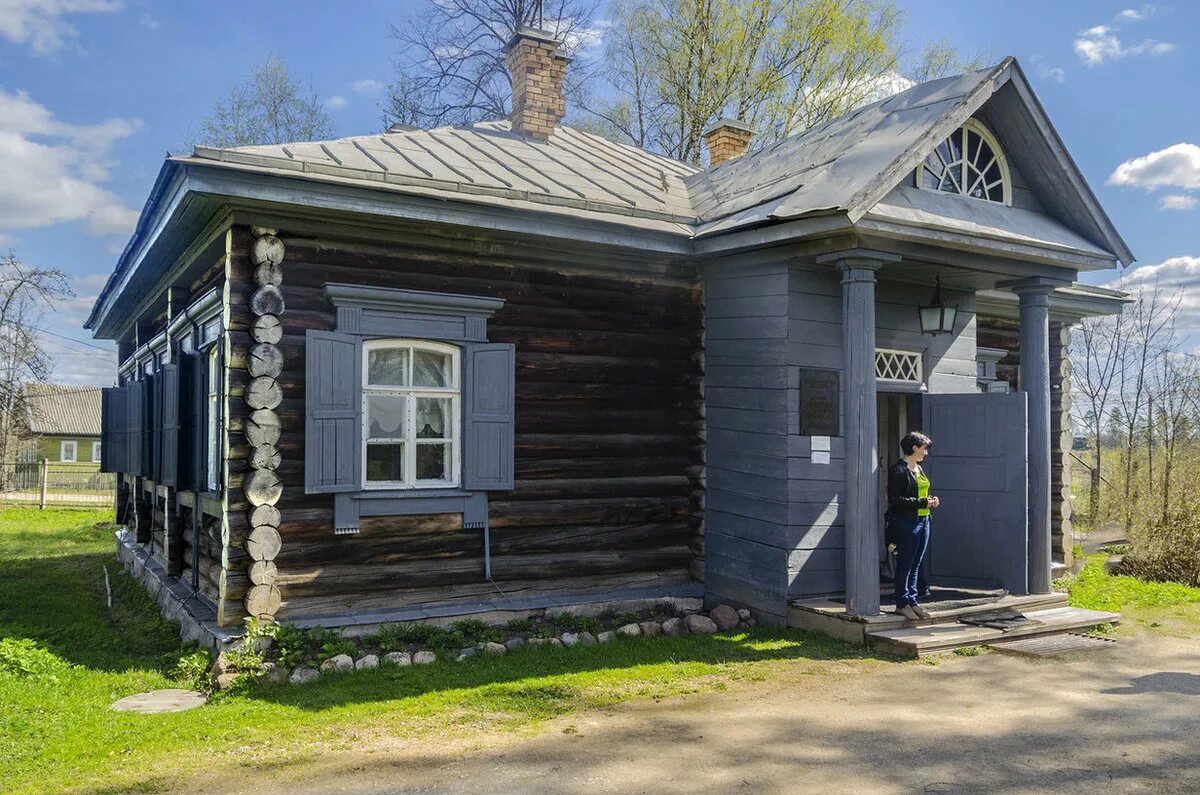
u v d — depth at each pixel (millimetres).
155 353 11359
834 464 8328
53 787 4469
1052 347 12398
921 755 4879
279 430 7031
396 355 7766
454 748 5027
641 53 22875
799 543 8102
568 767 4730
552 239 8070
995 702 5863
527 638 7398
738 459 8641
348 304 7352
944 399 8859
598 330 8719
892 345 8875
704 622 7969
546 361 8422
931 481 8898
